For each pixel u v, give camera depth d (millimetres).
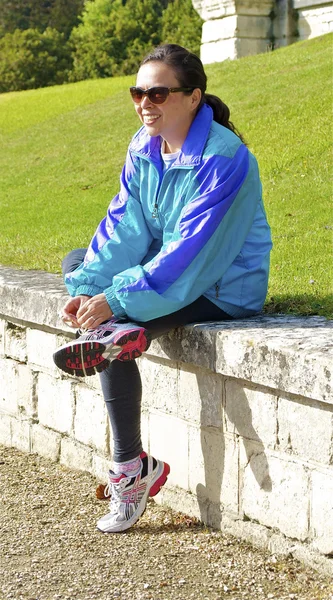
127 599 5902
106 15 78625
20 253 11906
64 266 7695
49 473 8492
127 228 7246
